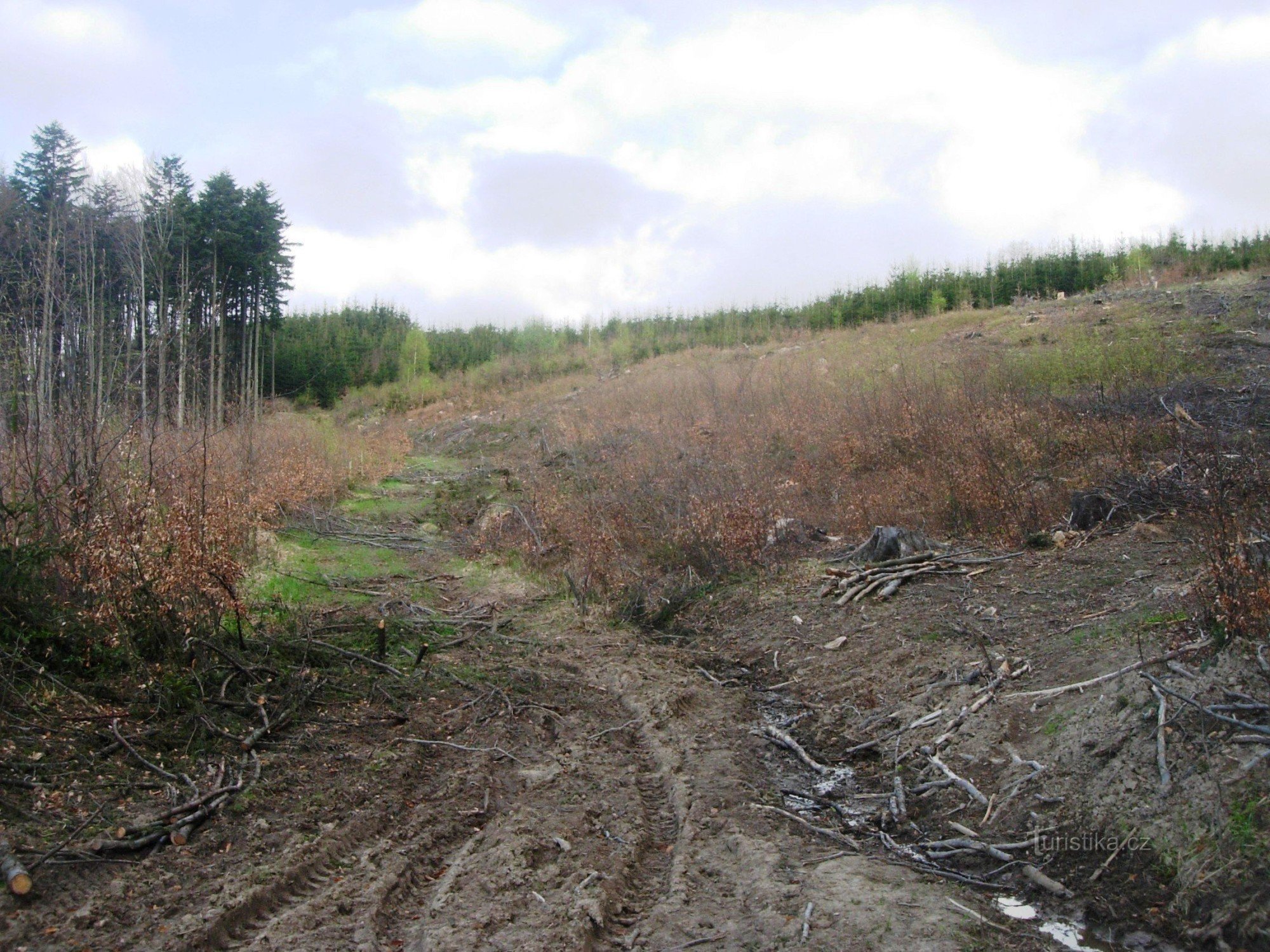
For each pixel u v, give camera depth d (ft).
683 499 39.99
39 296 33.40
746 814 16.33
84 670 18.99
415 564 39.34
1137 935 11.89
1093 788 14.60
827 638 26.04
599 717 21.84
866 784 17.93
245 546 32.04
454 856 14.60
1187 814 13.07
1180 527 26.78
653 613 31.22
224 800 15.25
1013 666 20.35
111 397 28.17
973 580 27.66
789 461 45.83
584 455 58.49
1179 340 53.16
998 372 50.70
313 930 11.98
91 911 11.80
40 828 13.52
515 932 12.16
